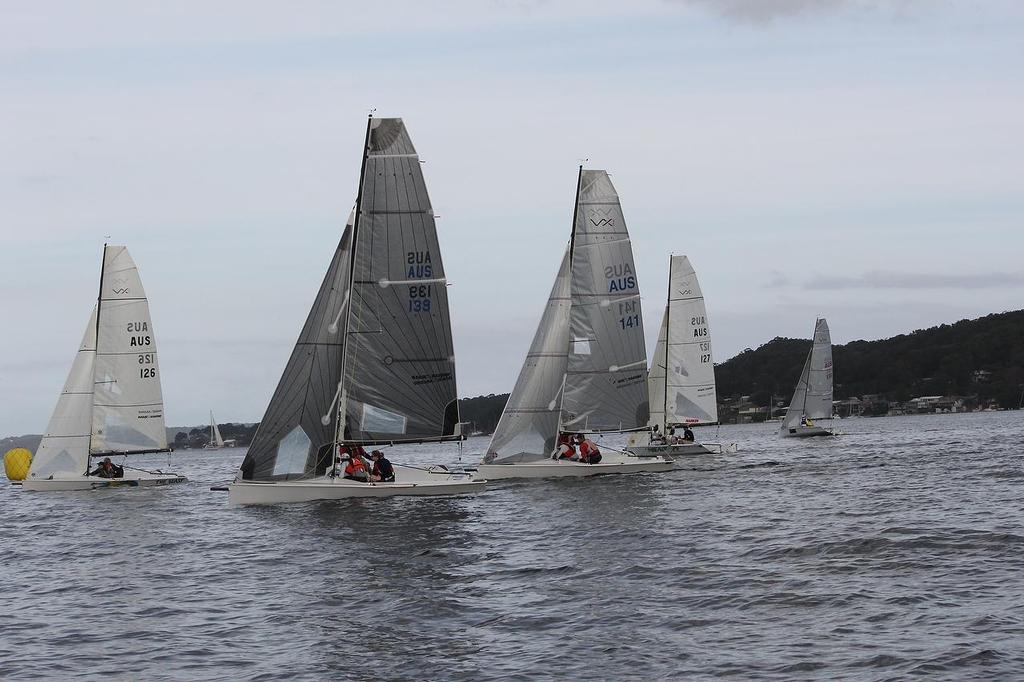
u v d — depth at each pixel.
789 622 16.03
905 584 18.25
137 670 14.95
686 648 14.87
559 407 40.84
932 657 13.84
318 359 32.88
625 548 23.30
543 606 17.73
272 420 32.72
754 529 25.42
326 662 14.88
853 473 41.31
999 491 32.06
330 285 33.09
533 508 31.17
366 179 33.28
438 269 33.97
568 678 13.73
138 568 23.92
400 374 33.72
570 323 41.62
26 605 20.17
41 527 33.44
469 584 19.86
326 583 20.55
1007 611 16.00
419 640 15.84
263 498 32.53
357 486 32.91
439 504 32.12
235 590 20.48
